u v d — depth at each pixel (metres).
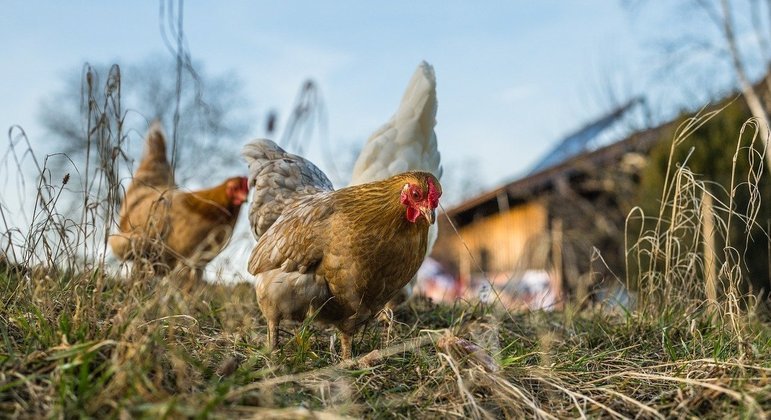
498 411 0.99
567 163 4.99
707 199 1.40
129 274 1.17
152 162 2.10
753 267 2.52
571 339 1.39
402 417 0.96
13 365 0.92
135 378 0.85
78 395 0.85
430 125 1.75
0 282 1.24
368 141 1.74
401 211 1.17
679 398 0.99
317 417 0.84
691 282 1.42
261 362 1.12
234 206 1.95
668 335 1.32
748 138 2.79
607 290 1.62
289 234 1.22
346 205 1.19
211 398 0.86
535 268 2.17
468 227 6.10
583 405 0.99
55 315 1.09
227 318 1.30
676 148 2.94
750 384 1.00
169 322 1.08
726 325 1.29
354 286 1.19
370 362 1.12
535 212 5.34
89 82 1.23
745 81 3.21
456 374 1.03
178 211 1.86
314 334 1.40
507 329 1.49
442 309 1.70
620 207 4.75
